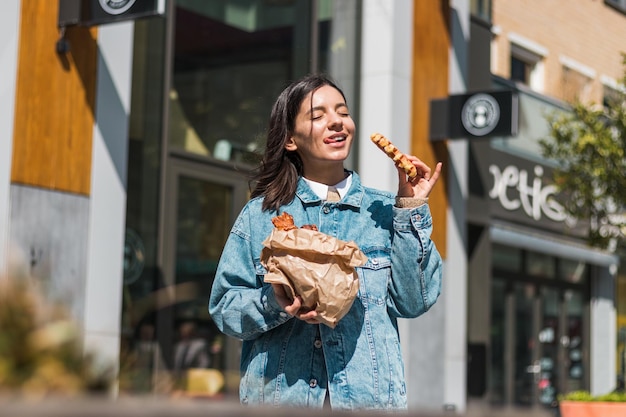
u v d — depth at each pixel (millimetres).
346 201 3182
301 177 3250
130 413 841
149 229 9086
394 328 3117
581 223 16656
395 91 11523
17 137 7309
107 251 8039
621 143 12797
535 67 17531
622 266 18641
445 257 12414
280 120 3254
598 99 19016
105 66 8102
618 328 18484
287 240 2775
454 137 11977
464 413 1210
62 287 7566
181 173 9469
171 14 9539
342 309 2771
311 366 3010
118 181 8180
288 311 2779
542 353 16375
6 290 1072
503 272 15594
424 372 11859
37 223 7414
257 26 10586
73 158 7766
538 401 16094
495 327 15359
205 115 9852
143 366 1287
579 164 13062
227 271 3146
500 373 15375
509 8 16750
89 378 1023
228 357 9547
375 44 11562
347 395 2959
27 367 987
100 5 7566
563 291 17047
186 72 9672
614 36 19547
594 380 17531
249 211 3217
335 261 2779
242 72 10344
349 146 3227
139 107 9125
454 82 12906
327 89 3252
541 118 16016
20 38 7371
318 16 11266
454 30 13031
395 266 3055
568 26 18250
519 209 15180
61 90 7691
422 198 3045
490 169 14523
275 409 983
